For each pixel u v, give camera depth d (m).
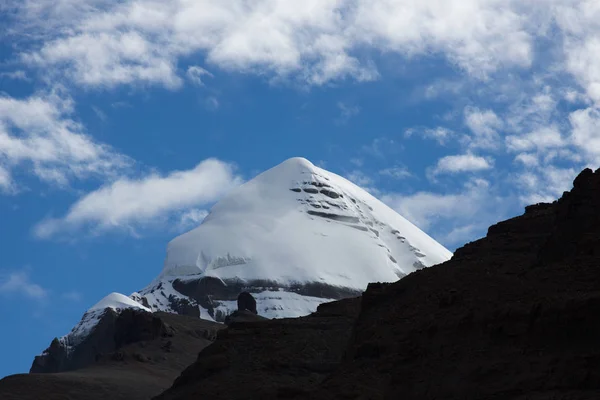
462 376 143.75
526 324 141.50
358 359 162.62
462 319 150.25
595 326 135.88
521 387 136.38
